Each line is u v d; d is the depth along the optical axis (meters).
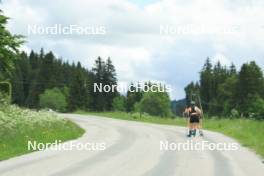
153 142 25.08
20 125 26.98
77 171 14.72
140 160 17.53
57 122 33.91
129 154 19.45
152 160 17.56
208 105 159.25
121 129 37.00
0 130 22.92
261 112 44.00
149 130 35.66
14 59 45.84
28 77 150.25
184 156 18.91
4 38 43.59
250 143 23.80
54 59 153.62
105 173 14.35
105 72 131.50
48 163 16.55
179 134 31.25
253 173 14.75
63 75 155.88
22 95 144.12
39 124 29.75
